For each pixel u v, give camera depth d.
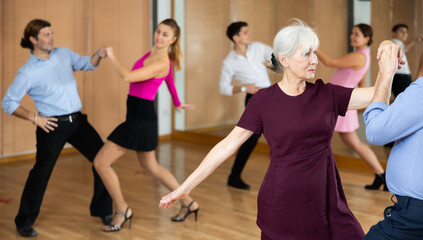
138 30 6.92
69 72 3.84
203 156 6.42
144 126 3.75
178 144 7.10
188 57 7.13
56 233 3.83
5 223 4.02
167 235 3.78
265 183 2.19
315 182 2.11
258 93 2.21
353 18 5.58
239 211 4.33
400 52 1.98
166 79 4.07
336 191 2.15
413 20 5.08
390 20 5.24
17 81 3.66
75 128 3.84
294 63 2.09
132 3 6.82
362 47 4.91
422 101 1.78
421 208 1.84
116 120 6.83
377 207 4.40
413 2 5.08
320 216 2.13
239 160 4.99
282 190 2.13
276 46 2.13
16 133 6.06
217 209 4.38
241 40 5.09
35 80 3.69
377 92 1.96
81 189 4.96
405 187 1.87
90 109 6.55
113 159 3.77
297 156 2.12
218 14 6.79
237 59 5.13
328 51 5.85
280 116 2.12
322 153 2.12
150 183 5.16
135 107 3.74
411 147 1.85
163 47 3.80
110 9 6.60
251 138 4.92
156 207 4.42
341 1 5.66
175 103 4.25
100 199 3.96
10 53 5.86
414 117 1.79
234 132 2.22
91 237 3.75
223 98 6.93
